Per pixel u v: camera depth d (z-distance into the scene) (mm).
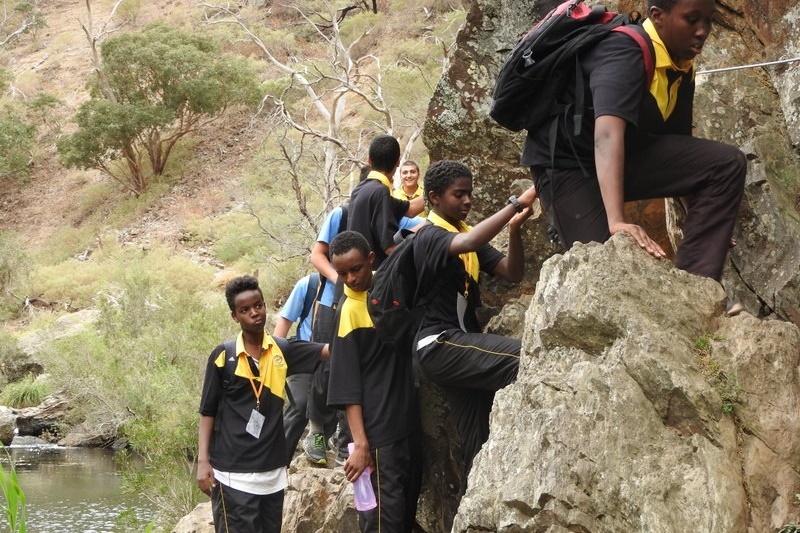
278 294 23719
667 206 4980
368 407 4910
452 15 33531
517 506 3365
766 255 4594
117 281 29312
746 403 3496
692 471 3303
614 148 3756
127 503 11383
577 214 4074
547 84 4031
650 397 3459
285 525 6289
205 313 16516
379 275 4645
